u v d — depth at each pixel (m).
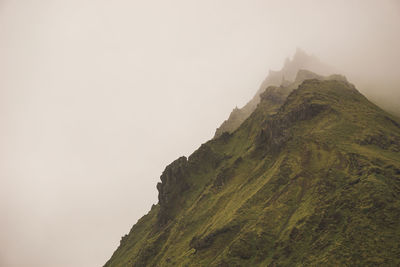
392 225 163.12
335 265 156.50
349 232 169.88
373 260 150.00
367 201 180.38
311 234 182.38
